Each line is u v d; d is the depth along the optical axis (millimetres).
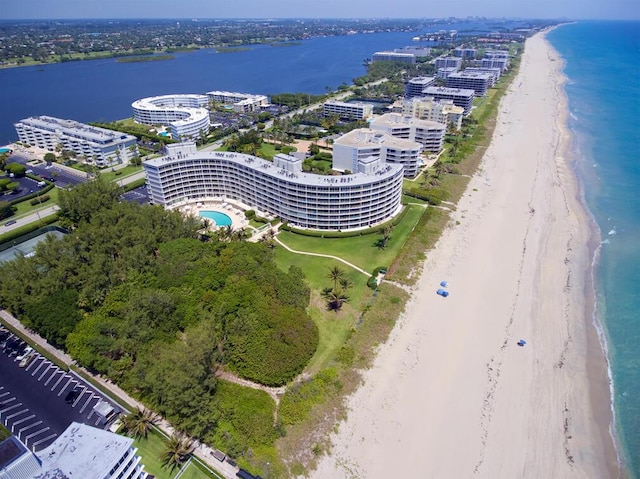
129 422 91375
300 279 131375
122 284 123438
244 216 189500
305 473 88125
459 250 166125
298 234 175000
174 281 124938
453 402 104625
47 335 114438
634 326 129250
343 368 110938
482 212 196125
